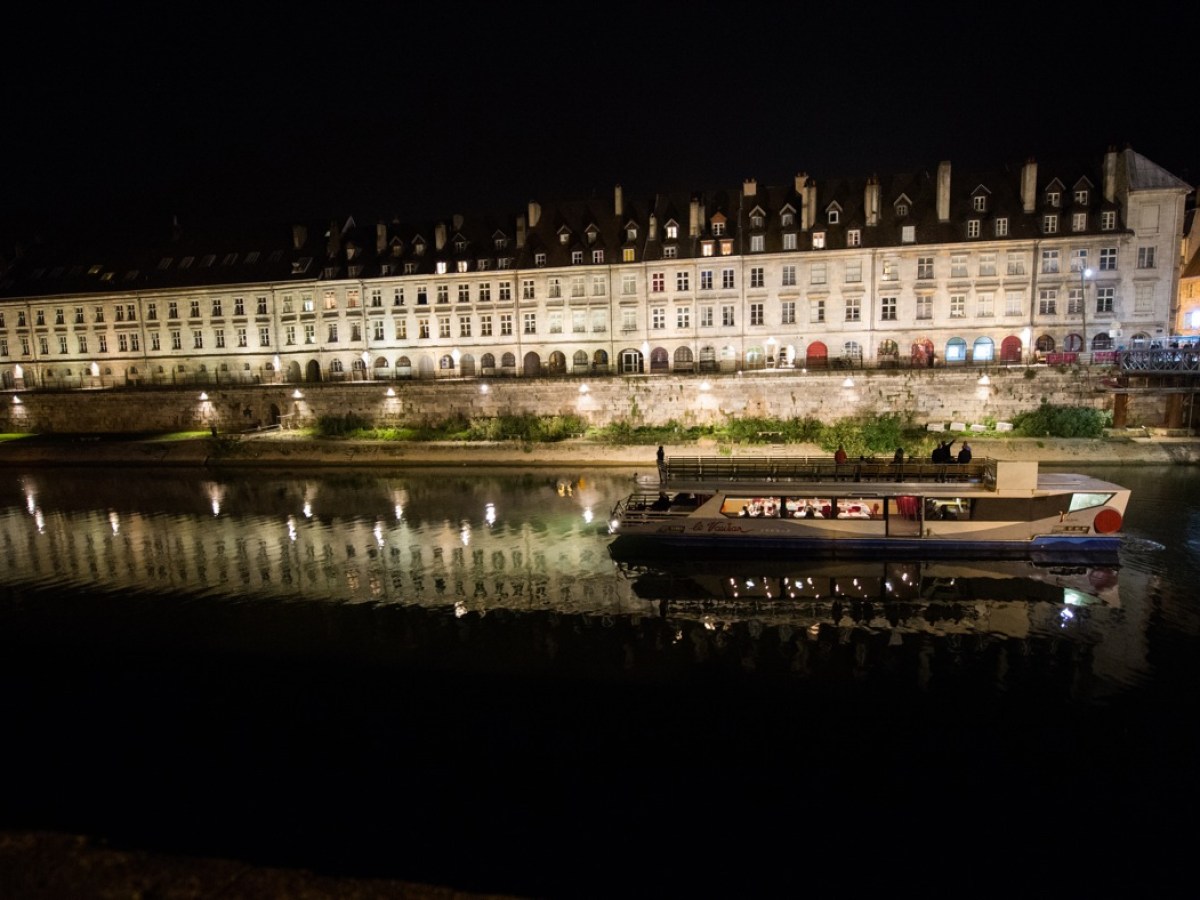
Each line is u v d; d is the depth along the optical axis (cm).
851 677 1878
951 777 1467
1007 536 2716
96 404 6162
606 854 1262
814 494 2786
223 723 1716
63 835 859
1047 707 1722
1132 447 4178
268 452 5250
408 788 1452
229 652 2097
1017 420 4578
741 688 1830
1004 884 1191
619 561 2820
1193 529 2986
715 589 2514
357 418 5603
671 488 2870
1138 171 5062
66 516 3862
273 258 6644
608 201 6156
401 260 6241
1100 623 2177
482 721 1694
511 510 3622
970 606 2322
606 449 4728
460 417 5456
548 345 5991
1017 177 5381
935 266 5291
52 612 2445
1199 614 2223
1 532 3553
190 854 1275
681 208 5912
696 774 1484
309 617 2339
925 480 2808
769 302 5572
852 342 5469
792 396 4934
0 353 7044
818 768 1502
